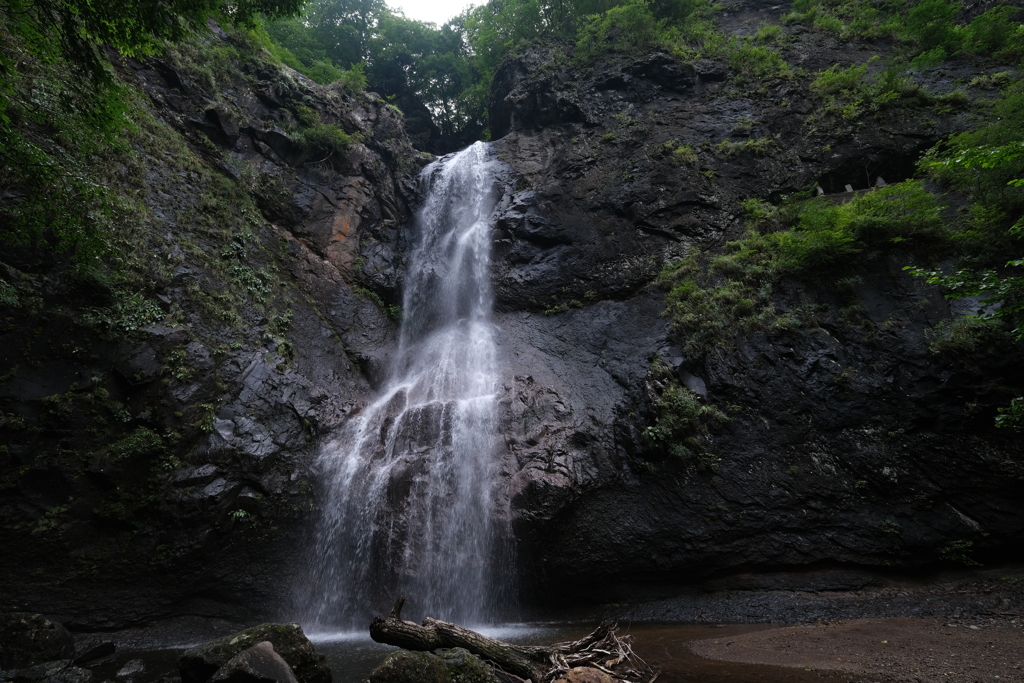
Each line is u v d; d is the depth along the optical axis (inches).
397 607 275.3
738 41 848.9
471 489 493.0
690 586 455.2
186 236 569.3
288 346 585.6
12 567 379.2
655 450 481.7
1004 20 730.2
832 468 451.2
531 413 540.7
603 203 717.9
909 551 416.5
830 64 768.3
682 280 614.9
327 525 485.1
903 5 837.8
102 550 407.2
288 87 797.2
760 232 624.1
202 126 679.7
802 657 293.6
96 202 467.5
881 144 641.6
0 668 291.7
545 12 1024.9
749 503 452.4
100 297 451.8
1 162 391.9
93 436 418.9
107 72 358.0
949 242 507.5
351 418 553.6
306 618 454.9
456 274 771.4
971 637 307.9
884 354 475.2
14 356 402.0
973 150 301.3
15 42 442.6
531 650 281.6
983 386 434.0
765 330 519.2
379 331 719.7
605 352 608.4
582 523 473.4
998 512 411.2
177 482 431.2
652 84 812.6
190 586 427.2
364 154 841.5
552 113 856.9
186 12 379.2
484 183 841.5
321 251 730.8
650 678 267.3
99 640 365.7
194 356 490.3
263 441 484.7
